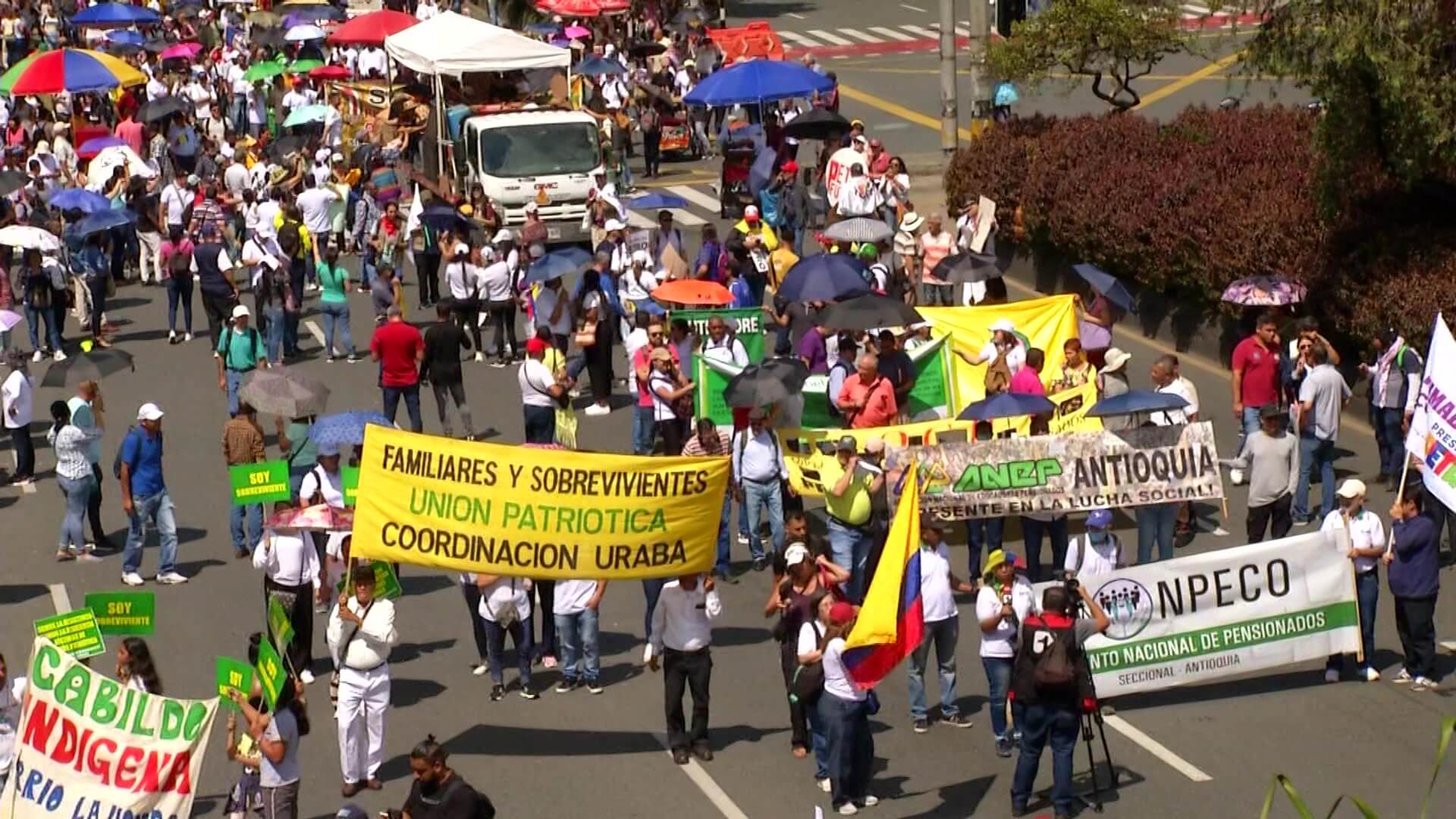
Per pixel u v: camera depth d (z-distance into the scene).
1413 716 16.84
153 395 28.39
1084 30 33.22
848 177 32.50
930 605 16.50
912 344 23.34
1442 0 23.28
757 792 15.77
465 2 63.78
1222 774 15.81
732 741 16.83
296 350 30.03
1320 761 16.00
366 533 16.14
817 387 22.75
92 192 32.69
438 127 38.41
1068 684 14.57
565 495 16.08
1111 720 17.02
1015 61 33.75
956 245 29.41
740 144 37.28
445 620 19.98
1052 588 14.88
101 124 45.06
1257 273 26.09
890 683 18.08
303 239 32.28
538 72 40.16
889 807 15.41
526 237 31.56
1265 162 28.92
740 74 36.19
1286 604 17.30
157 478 20.88
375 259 33.56
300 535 17.94
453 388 25.12
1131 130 31.86
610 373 26.75
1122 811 15.18
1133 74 48.69
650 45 47.59
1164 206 28.34
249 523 21.94
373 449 16.08
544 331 26.98
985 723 17.05
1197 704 17.34
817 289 23.98
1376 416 22.14
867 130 44.50
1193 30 41.50
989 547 20.30
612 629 19.70
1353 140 24.73
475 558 16.17
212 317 29.86
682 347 24.45
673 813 15.46
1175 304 28.62
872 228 28.39
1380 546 17.39
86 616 14.98
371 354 28.56
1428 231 24.88
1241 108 41.47
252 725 14.28
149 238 35.31
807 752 16.45
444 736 17.08
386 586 16.22
